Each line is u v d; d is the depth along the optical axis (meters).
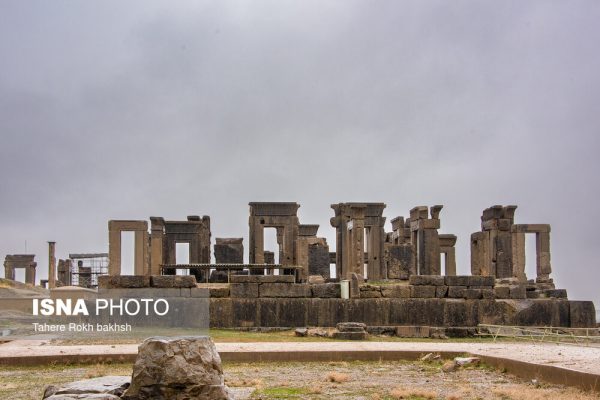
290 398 21.33
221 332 41.00
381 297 43.25
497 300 43.53
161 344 17.67
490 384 23.84
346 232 59.38
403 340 38.84
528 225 57.97
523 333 41.81
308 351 29.81
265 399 21.16
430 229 58.03
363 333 38.56
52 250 72.81
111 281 41.97
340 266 59.38
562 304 43.66
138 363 17.72
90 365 28.41
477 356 28.30
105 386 18.08
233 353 29.39
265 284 43.06
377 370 27.36
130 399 17.58
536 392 21.53
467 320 43.03
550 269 57.94
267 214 60.72
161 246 60.72
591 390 21.34
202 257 65.00
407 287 43.44
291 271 59.94
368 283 48.31
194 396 17.50
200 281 59.25
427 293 43.41
